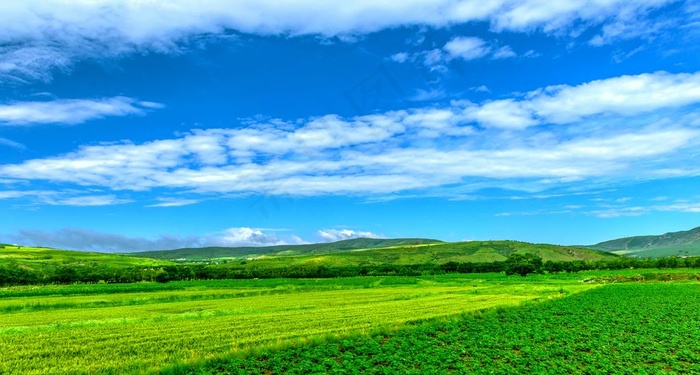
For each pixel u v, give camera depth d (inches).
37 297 3324.3
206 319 1859.0
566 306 2159.2
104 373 981.8
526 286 3978.8
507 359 1113.4
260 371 1016.9
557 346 1249.4
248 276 6067.9
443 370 1003.3
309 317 1883.6
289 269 6722.4
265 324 1678.2
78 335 1454.2
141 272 5836.6
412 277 5964.6
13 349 1231.5
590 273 6215.6
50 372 986.7
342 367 1036.5
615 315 1840.6
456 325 1616.6
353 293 3412.9
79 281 5310.0
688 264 6855.3
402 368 1027.3
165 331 1528.1
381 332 1473.9
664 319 1737.2
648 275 4795.8
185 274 5861.2
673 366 1021.2
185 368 1018.7
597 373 972.6
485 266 7598.4
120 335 1445.6
